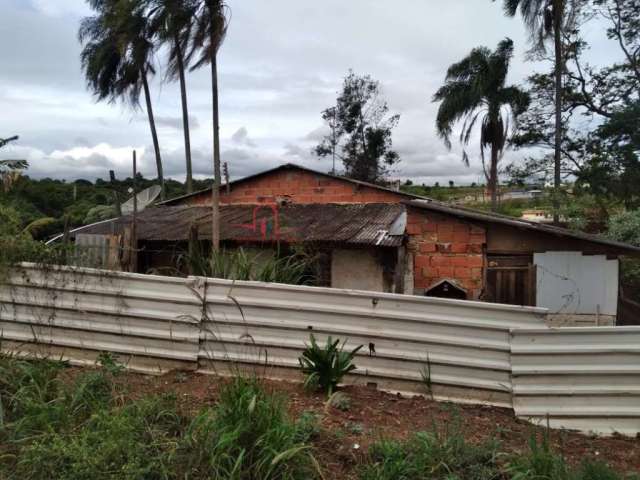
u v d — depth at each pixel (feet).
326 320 14.75
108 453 9.27
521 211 91.56
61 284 16.46
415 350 14.21
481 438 11.57
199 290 15.46
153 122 73.26
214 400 12.59
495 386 13.58
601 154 58.49
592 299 28.09
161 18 30.50
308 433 10.63
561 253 28.53
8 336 16.85
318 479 9.51
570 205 51.13
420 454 10.00
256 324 15.08
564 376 13.14
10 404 12.03
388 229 34.30
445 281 29.14
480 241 29.50
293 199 49.98
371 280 33.76
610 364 12.96
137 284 15.96
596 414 12.88
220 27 28.04
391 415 12.65
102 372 13.58
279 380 14.70
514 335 13.44
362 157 97.50
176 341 15.55
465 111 69.87
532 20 57.57
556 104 59.21
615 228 43.83
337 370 13.61
